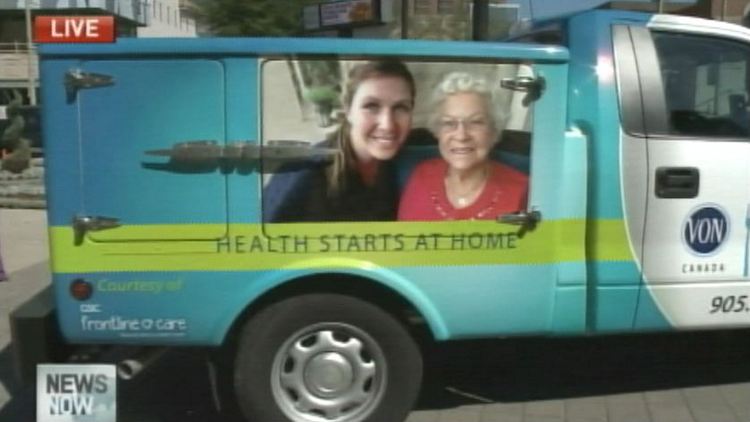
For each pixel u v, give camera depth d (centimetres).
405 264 423
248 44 402
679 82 455
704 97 459
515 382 558
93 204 405
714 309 463
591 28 446
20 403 513
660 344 634
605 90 440
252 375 421
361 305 425
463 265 428
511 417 494
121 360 439
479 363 597
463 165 423
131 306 411
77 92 399
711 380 559
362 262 419
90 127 402
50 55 396
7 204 1523
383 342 428
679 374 571
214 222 410
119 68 400
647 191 447
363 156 416
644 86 447
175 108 404
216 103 405
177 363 589
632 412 500
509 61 423
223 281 413
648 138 445
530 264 434
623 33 448
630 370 580
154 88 402
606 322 449
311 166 412
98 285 409
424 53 415
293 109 410
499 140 425
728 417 491
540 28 497
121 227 407
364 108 414
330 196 415
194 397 525
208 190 408
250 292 414
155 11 6047
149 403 516
